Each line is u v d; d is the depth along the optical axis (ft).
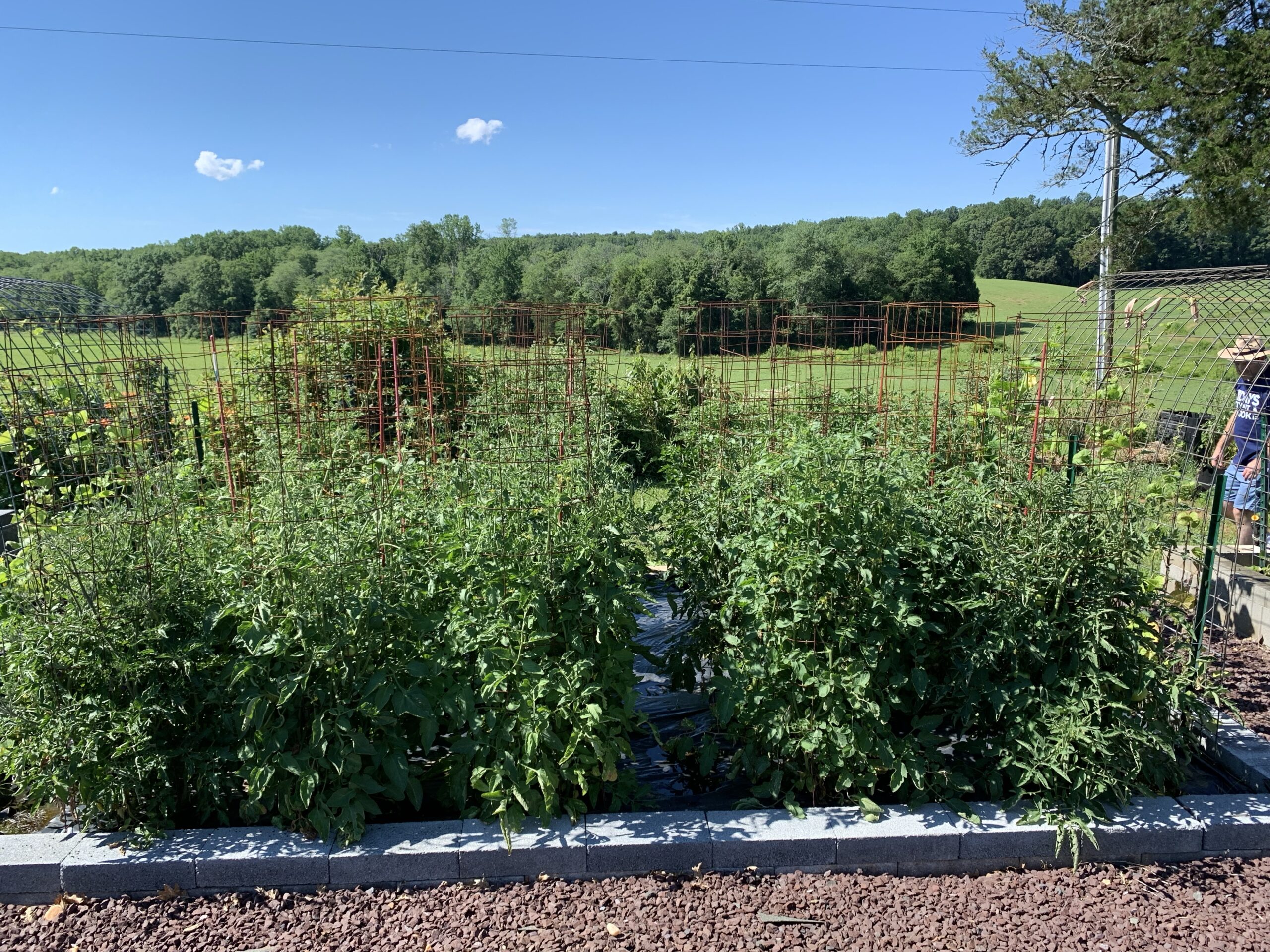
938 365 20.42
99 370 16.80
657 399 36.22
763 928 9.68
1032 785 11.67
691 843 10.59
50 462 16.39
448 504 12.95
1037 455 17.08
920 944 9.45
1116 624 11.52
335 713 10.50
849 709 11.43
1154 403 25.23
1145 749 11.72
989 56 56.80
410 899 10.17
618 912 9.93
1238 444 20.86
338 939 9.51
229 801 11.39
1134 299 25.84
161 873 10.23
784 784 12.36
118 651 10.38
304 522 11.43
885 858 10.80
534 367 25.57
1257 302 21.47
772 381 24.81
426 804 12.04
